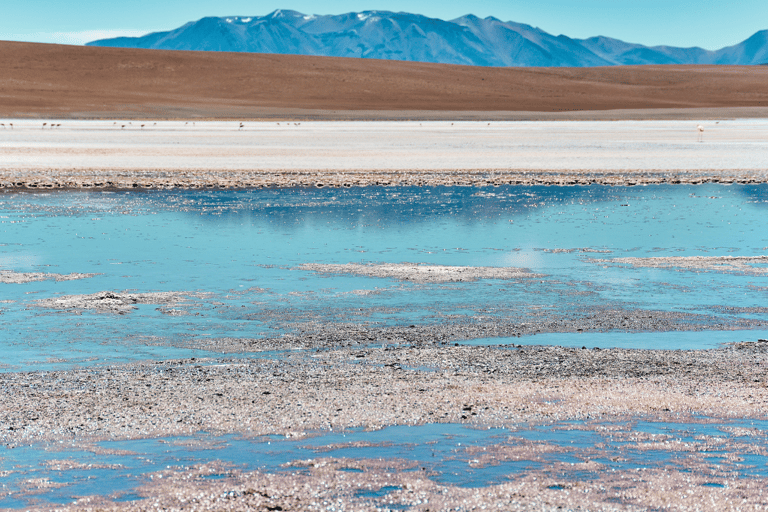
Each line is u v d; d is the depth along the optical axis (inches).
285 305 576.1
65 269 712.4
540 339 479.8
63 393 348.5
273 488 250.2
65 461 271.3
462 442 290.8
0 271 698.2
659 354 434.0
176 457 275.6
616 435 298.0
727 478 257.9
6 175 1578.5
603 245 863.1
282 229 981.2
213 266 733.9
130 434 297.4
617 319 534.0
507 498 243.0
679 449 283.6
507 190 1437.0
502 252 818.2
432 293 620.4
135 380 374.0
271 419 314.0
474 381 373.1
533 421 314.0
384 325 515.5
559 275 696.4
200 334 486.6
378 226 1007.6
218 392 351.3
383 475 260.5
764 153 2118.6
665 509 235.5
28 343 459.8
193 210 1155.3
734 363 412.2
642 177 1635.1
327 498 243.3
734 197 1315.2
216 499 242.8
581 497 243.3
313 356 430.6
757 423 311.6
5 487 250.4
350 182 1539.1
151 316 536.1
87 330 494.3
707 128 3319.4
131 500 241.6
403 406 331.3
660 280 673.6
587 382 370.6
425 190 1438.2
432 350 442.9
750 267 730.2
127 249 826.2
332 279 676.7
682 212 1138.0
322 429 304.3
